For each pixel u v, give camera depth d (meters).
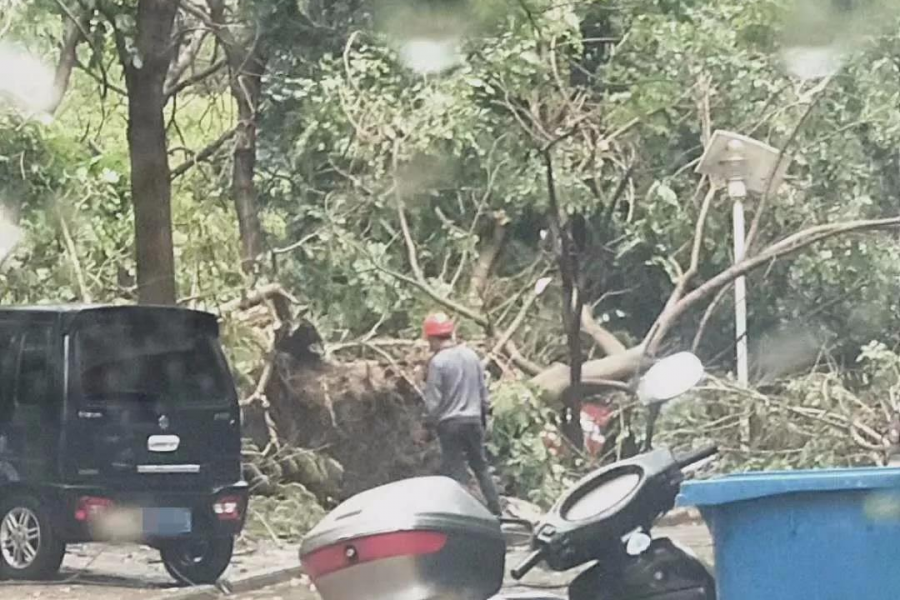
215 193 21.89
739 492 5.50
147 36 16.45
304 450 18.16
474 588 6.22
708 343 23.66
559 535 6.30
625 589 6.34
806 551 5.46
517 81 19.95
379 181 20.94
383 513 6.18
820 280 22.66
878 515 5.42
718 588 5.58
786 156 20.03
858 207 22.16
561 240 19.67
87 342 13.94
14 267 19.53
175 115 20.97
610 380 20.58
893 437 12.49
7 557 14.00
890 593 5.41
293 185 22.00
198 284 20.73
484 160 20.94
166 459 13.97
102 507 13.69
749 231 21.97
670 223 22.28
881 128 21.27
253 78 20.61
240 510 14.25
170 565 14.38
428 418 17.12
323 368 18.80
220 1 19.00
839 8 14.08
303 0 18.77
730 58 20.47
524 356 21.72
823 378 19.81
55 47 20.02
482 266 22.30
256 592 13.92
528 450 18.84
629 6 20.31
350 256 20.17
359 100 20.36
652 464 6.42
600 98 21.22
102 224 20.14
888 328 22.97
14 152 19.45
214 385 14.32
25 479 13.91
